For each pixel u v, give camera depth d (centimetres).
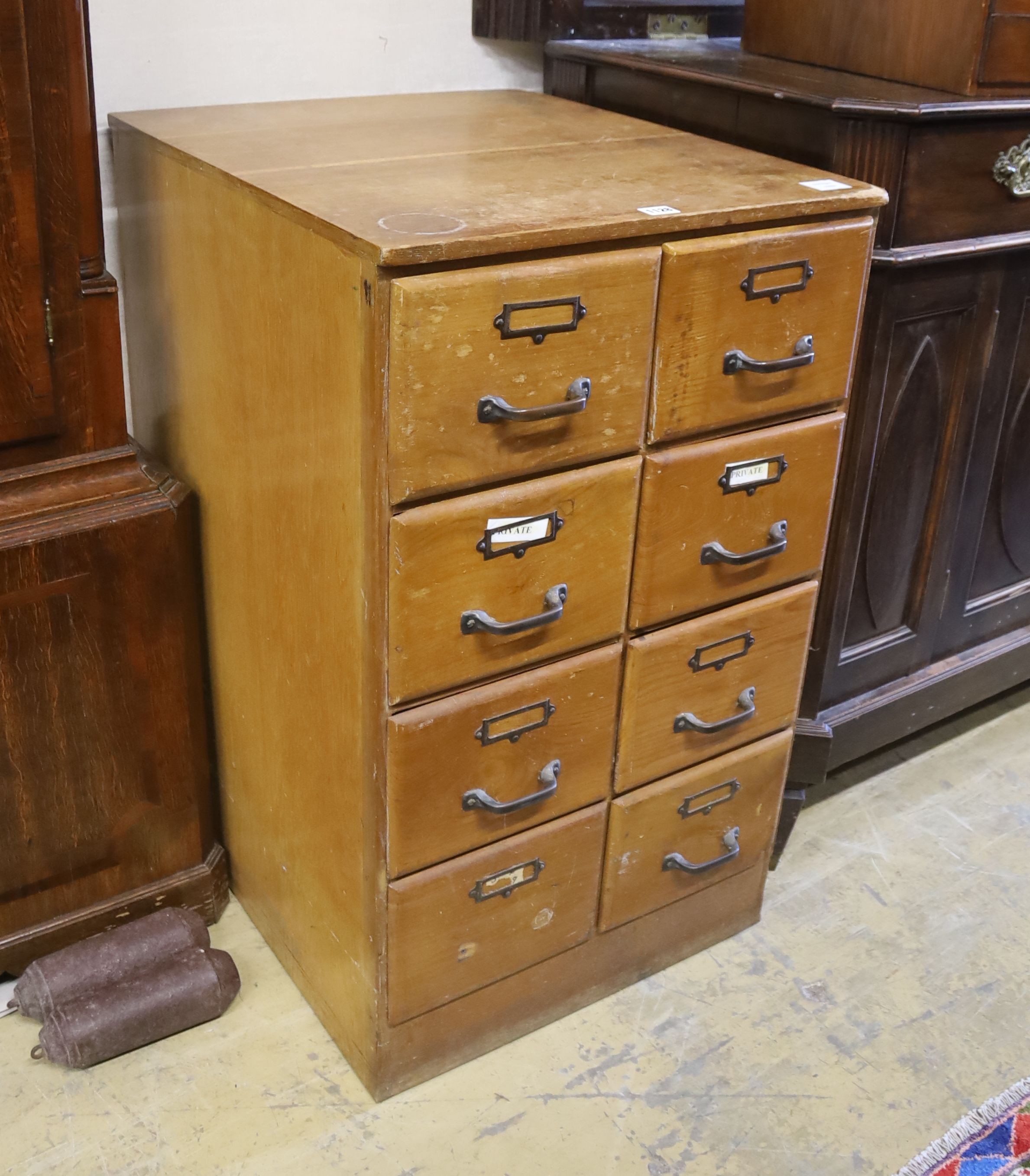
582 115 170
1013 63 148
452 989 151
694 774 160
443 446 117
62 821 160
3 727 150
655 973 174
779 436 143
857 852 196
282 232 121
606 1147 148
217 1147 146
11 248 129
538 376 120
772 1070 159
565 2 179
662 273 124
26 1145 145
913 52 154
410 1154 146
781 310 134
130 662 155
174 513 150
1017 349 176
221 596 161
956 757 219
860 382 159
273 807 162
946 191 150
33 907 163
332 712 138
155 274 154
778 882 190
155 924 164
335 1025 159
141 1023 155
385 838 136
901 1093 156
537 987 161
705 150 151
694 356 130
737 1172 146
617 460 132
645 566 140
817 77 161
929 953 178
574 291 118
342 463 122
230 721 170
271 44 168
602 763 150
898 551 181
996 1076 159
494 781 141
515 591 130
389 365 111
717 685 155
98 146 160
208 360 146
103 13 154
